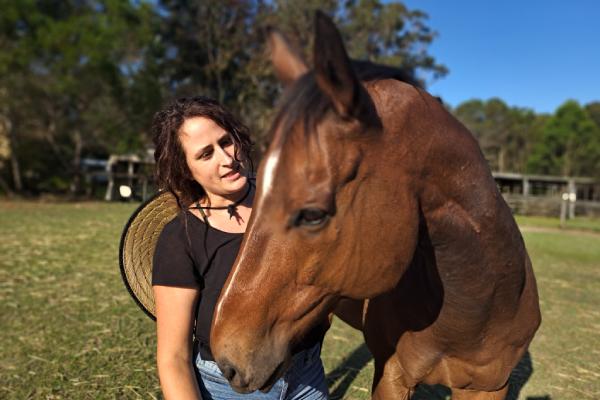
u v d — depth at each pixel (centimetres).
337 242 100
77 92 1681
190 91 2116
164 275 129
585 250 875
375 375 169
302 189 96
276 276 103
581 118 3972
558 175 3931
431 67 2689
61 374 290
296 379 141
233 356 105
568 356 338
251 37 2067
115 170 2053
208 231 134
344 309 196
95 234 810
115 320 386
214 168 130
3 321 379
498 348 136
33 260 590
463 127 119
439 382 150
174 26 2080
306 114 97
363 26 2384
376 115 99
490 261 120
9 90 1584
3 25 1502
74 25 1623
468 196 114
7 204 1423
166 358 124
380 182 101
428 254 124
